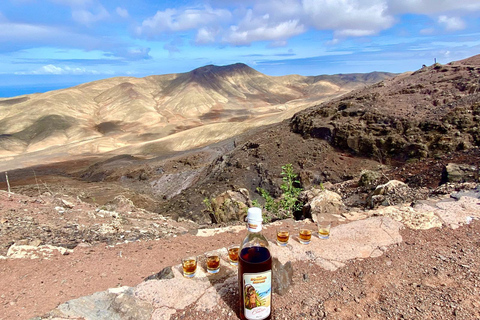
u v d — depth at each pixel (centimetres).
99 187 5153
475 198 557
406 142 3114
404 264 358
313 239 417
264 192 832
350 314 278
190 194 3906
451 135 2850
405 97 3862
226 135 10919
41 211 666
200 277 320
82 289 316
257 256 246
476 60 4378
